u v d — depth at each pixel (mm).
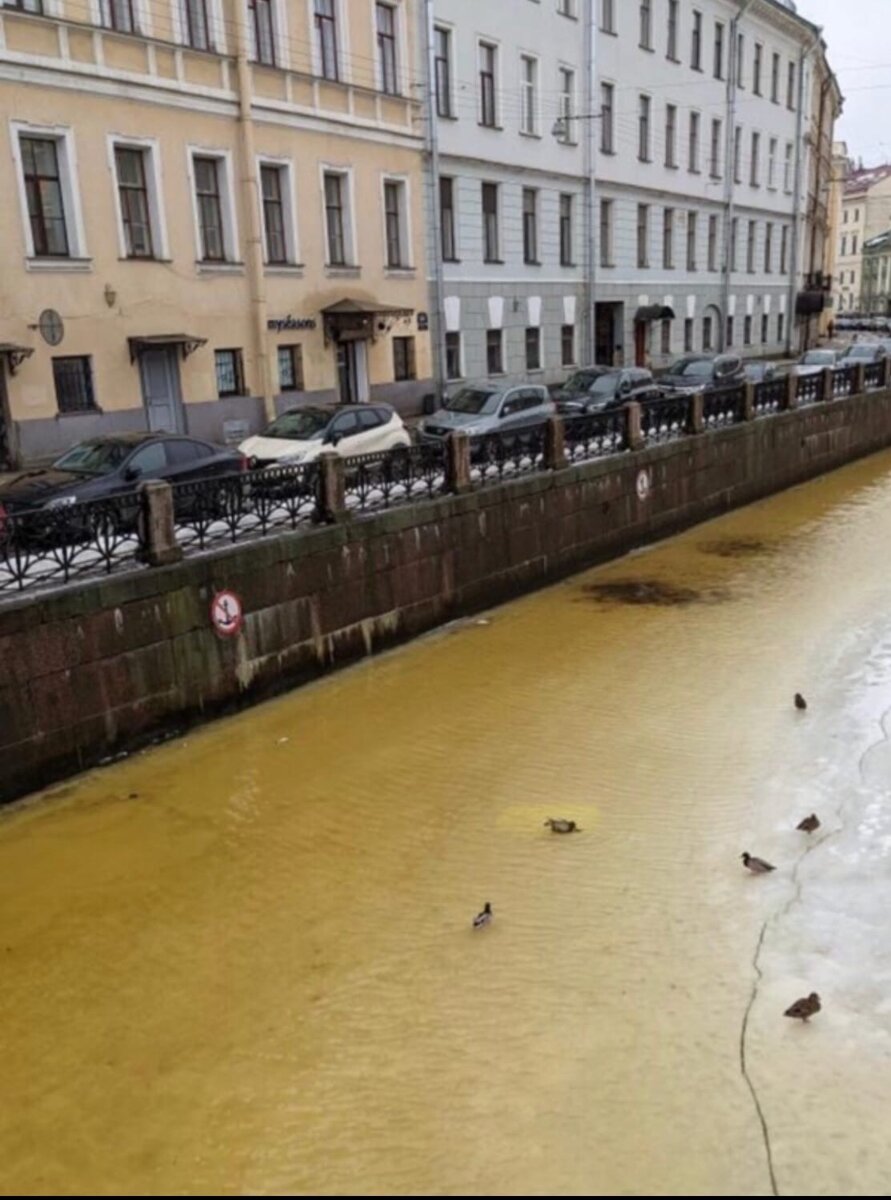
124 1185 4566
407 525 12211
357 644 11656
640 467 16938
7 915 6746
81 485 11578
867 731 9289
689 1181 4457
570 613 13594
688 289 38406
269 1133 4832
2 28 16438
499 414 18844
